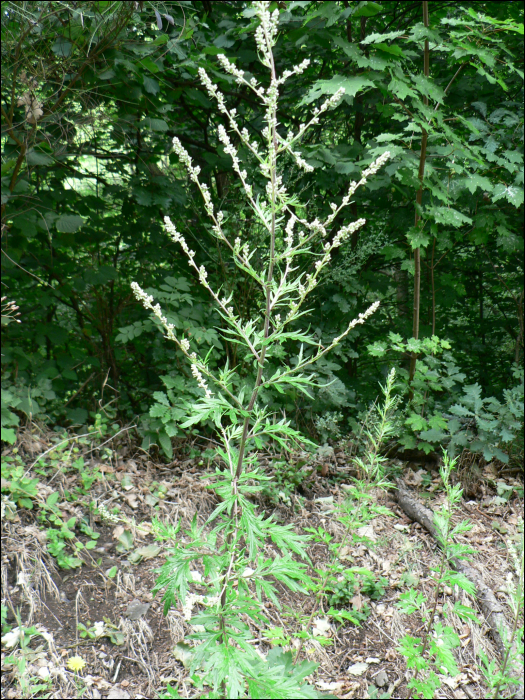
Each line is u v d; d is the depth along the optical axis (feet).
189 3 12.11
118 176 14.60
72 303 14.69
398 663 8.12
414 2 15.51
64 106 11.50
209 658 5.17
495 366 16.53
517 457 12.84
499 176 13.58
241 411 5.53
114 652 8.18
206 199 5.51
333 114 15.79
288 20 12.42
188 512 10.93
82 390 14.29
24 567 9.14
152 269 15.30
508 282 16.26
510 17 14.32
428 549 10.37
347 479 12.47
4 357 12.20
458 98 14.49
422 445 12.21
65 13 10.64
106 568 9.61
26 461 11.20
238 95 14.61
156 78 12.70
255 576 5.55
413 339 12.42
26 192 12.38
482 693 7.52
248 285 13.53
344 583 9.25
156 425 12.21
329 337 13.97
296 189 14.57
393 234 15.62
